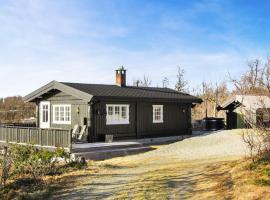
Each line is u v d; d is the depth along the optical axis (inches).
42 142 741.9
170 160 611.8
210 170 441.7
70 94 856.9
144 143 861.8
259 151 406.3
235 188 331.6
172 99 1006.4
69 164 596.1
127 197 359.3
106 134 868.0
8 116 1616.6
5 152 517.3
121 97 875.4
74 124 879.7
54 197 401.4
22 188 455.5
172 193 358.9
